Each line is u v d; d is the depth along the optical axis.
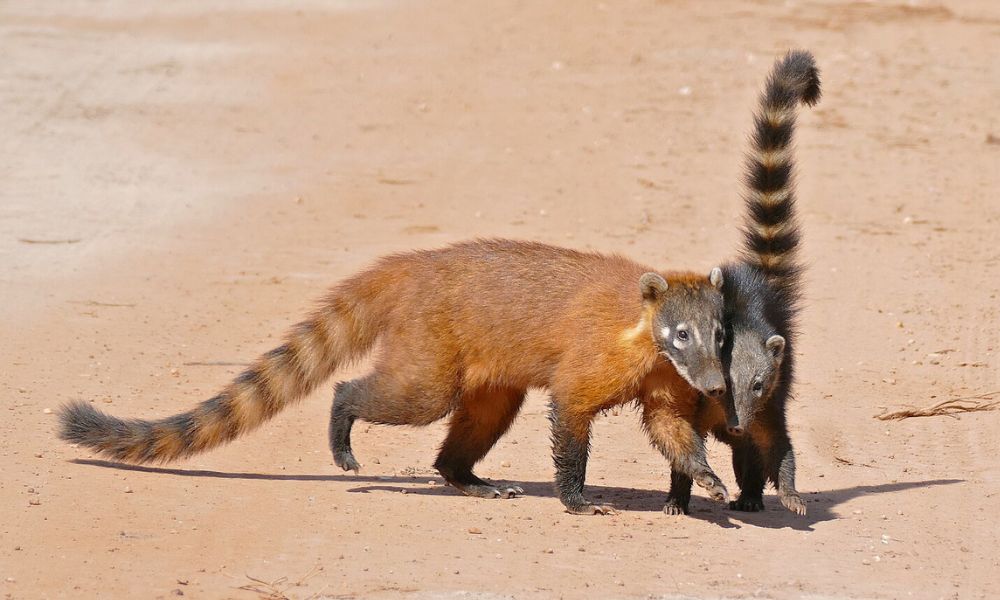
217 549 10.08
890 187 26.00
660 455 13.46
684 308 10.74
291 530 10.58
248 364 15.51
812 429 14.10
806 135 29.77
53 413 13.43
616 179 26.17
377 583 9.51
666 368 10.98
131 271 19.52
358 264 20.20
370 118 30.41
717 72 35.09
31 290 18.25
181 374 15.06
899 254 21.72
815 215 24.02
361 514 11.11
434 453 13.34
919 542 10.86
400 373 11.74
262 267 19.98
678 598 9.48
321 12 41.09
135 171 25.44
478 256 11.84
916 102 32.66
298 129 29.25
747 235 12.81
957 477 12.73
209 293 18.59
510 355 11.57
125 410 13.60
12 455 12.12
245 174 25.72
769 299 11.82
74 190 23.91
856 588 9.81
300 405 14.53
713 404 11.24
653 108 31.75
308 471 12.41
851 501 11.96
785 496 11.18
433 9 41.94
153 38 36.81
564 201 24.55
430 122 30.28
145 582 9.38
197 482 11.80
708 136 29.55
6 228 21.33
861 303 19.09
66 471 11.81
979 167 27.55
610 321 11.05
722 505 11.90
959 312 18.72
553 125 30.23
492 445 12.20
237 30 38.34
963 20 41.25
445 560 10.02
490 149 28.28
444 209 23.78
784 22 40.75
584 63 35.91
